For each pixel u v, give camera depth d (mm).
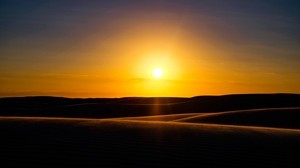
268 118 29594
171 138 12586
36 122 15398
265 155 10781
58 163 9266
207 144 11859
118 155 10133
